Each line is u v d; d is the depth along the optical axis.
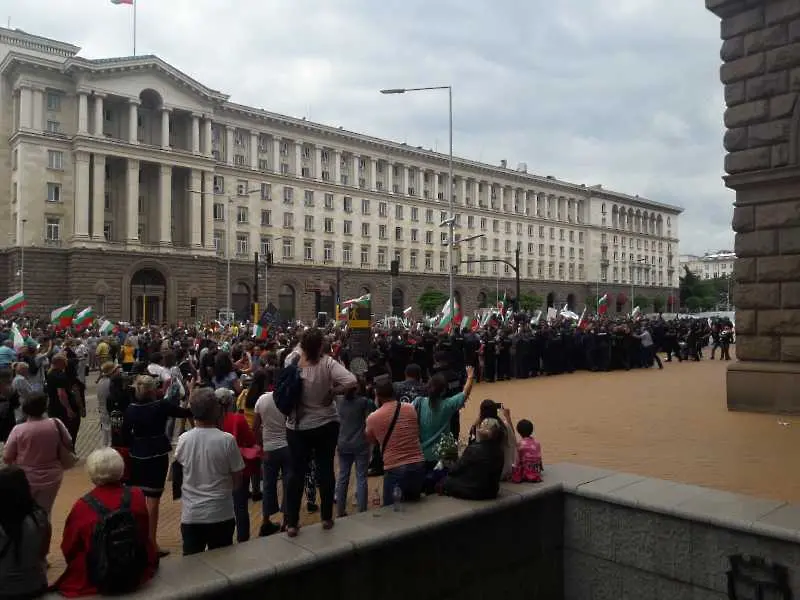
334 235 77.69
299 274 73.44
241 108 69.25
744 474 9.04
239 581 5.06
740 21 14.74
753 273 14.63
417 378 10.15
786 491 8.14
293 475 6.28
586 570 7.52
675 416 14.74
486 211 96.31
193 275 62.34
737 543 6.29
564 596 7.73
